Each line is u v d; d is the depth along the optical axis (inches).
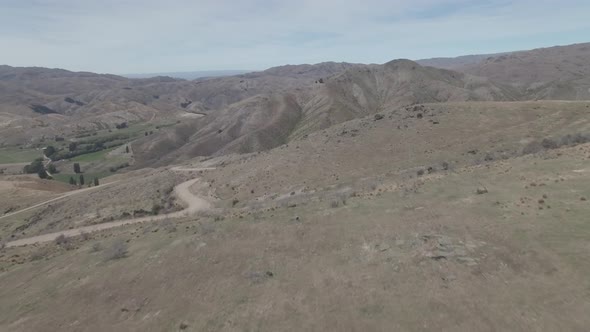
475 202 975.6
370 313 593.6
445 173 1432.1
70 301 813.2
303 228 986.1
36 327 737.6
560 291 573.6
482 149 2044.8
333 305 630.5
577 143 1676.9
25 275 1042.1
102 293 820.0
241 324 626.5
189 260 895.7
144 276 856.9
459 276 651.5
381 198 1169.4
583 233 709.3
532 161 1323.8
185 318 676.1
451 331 528.7
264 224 1071.0
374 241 835.4
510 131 2226.9
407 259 731.4
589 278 588.1
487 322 535.2
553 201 884.6
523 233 753.6
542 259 657.6
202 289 762.2
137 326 682.8
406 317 570.3
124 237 1282.0
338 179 2087.8
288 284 722.8
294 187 2170.3
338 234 909.2
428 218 911.7
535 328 513.0
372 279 685.9
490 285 616.7
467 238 772.0
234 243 957.8
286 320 614.9
